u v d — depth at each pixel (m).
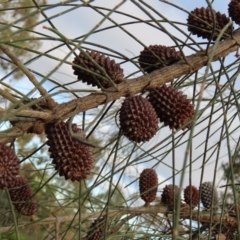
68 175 0.21
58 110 0.22
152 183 0.37
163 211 0.38
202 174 0.23
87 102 0.23
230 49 0.28
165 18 0.24
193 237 0.38
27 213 0.31
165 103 0.24
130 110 0.23
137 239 0.36
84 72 0.25
